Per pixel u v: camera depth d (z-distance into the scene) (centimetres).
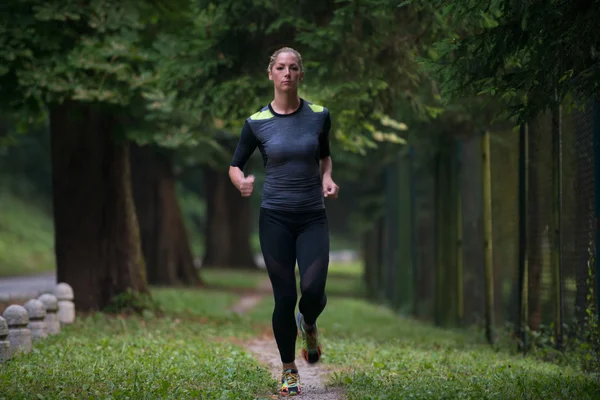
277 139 831
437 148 2158
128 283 1850
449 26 1295
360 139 1819
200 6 1404
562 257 1240
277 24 1352
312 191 835
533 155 1362
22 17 1588
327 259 829
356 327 2000
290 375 860
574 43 840
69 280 1817
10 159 6438
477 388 825
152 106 1666
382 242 3600
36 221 5853
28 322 1155
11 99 1655
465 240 1948
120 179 1856
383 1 1252
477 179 1823
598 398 773
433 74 993
